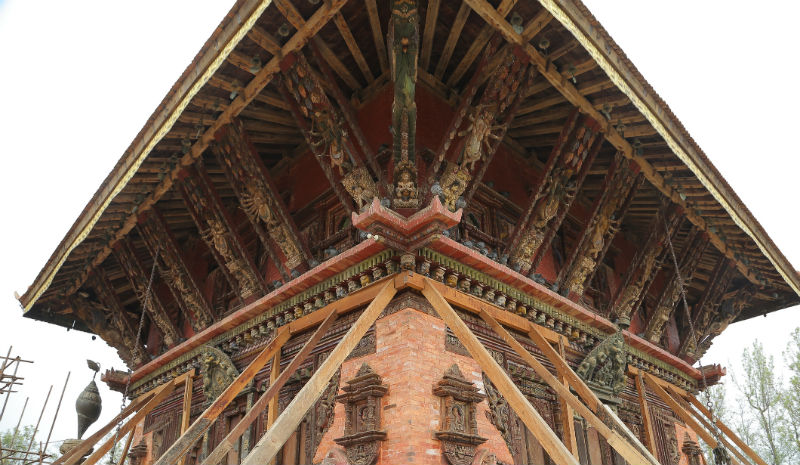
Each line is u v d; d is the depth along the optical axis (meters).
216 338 12.30
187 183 11.89
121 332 16.11
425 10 9.42
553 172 10.98
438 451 7.77
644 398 13.20
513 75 9.38
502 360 9.79
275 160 13.21
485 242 10.87
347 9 9.17
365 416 8.02
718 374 15.85
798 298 16.75
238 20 8.09
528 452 9.59
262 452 5.82
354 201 10.02
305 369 9.80
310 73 9.22
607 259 14.98
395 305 8.66
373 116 10.84
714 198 12.21
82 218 12.17
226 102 10.07
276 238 11.05
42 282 13.95
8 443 26.06
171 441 12.90
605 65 8.67
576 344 11.78
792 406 33.50
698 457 14.55
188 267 13.53
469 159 9.55
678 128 10.48
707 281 17.19
